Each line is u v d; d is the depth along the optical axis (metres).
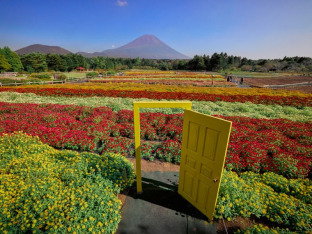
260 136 6.41
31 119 7.61
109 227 2.75
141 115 8.46
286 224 2.95
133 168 4.56
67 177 3.51
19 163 3.92
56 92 15.35
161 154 5.45
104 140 6.25
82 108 9.26
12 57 52.25
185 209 3.38
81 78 33.59
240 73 57.75
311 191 3.62
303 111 10.82
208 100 13.91
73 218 2.61
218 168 2.67
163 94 15.21
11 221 2.56
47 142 5.83
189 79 34.56
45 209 2.81
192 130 3.02
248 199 3.22
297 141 6.43
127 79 33.22
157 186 4.05
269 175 4.28
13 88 16.88
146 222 3.09
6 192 2.99
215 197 2.86
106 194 3.21
